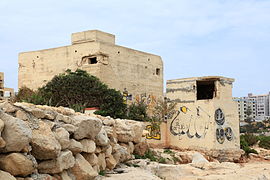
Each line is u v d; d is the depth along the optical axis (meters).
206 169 21.22
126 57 45.00
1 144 8.53
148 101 48.09
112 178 14.00
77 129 12.27
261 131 108.38
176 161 27.56
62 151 11.12
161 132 36.25
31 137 9.27
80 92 35.59
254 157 39.16
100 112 32.72
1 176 8.31
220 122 34.81
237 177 17.89
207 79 35.56
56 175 10.76
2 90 43.88
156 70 50.75
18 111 10.05
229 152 35.22
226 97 36.00
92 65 41.16
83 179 12.07
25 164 9.15
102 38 43.62
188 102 36.03
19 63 47.06
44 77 44.88
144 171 16.67
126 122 19.50
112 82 42.44
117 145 16.98
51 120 11.48
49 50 44.88
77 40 43.94
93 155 13.55
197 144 34.88
